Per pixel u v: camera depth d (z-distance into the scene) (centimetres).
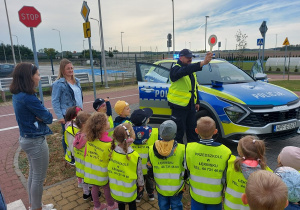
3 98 1079
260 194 125
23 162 428
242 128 381
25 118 240
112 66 3117
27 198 321
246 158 198
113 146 249
